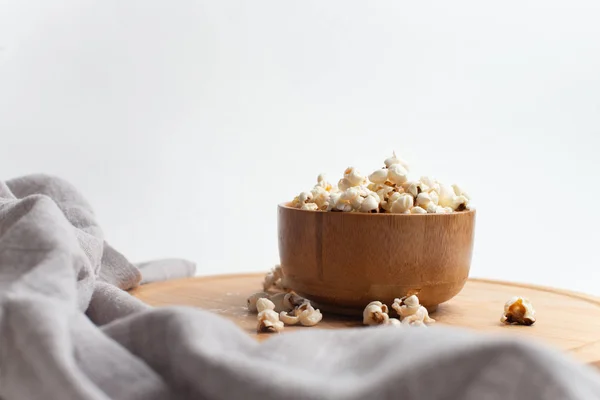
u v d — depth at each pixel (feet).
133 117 4.45
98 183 4.46
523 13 4.34
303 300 2.23
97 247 2.26
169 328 1.55
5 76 4.33
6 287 1.72
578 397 1.25
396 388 1.31
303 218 2.13
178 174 4.51
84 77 4.40
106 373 1.51
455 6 4.40
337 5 4.43
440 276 2.10
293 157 4.54
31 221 1.85
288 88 4.50
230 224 4.58
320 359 1.49
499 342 1.29
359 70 4.48
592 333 2.03
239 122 4.50
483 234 4.53
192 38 4.42
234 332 1.58
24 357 1.49
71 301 1.71
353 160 4.53
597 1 4.25
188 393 1.52
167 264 2.92
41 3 4.31
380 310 2.04
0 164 4.38
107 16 4.37
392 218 2.05
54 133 4.41
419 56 4.45
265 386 1.37
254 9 4.43
